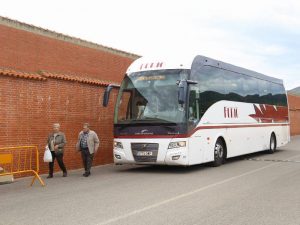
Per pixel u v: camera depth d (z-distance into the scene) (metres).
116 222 7.39
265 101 21.44
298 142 33.12
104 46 17.98
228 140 16.89
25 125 13.98
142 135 13.97
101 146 17.50
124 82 14.84
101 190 10.92
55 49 15.47
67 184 12.23
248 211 8.20
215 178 12.86
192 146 14.07
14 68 13.83
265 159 19.03
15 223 7.46
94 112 17.08
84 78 16.53
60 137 13.96
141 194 10.17
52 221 7.55
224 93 16.73
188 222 7.34
